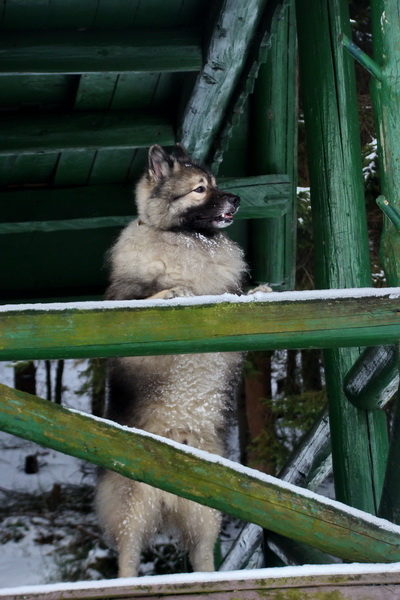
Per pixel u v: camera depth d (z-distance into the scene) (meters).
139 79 5.75
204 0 5.08
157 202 4.69
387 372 4.00
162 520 4.36
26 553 9.97
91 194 6.70
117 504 4.26
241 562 5.88
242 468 3.02
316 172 4.93
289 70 6.72
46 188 6.73
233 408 4.48
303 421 10.62
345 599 2.84
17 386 13.85
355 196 4.81
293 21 6.65
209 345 3.05
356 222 4.78
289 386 11.70
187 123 5.71
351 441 4.56
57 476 11.98
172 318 3.04
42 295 7.02
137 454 2.97
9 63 5.03
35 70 5.06
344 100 4.90
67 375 14.88
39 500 11.29
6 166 6.48
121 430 2.98
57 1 4.90
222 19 4.68
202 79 5.17
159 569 8.64
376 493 4.50
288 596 2.83
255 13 4.65
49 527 10.52
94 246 7.11
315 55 5.00
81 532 10.32
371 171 10.18
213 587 2.83
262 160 6.79
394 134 3.63
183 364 4.24
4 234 7.00
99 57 5.11
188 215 4.68
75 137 5.97
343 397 4.61
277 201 6.65
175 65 5.11
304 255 10.77
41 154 6.38
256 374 11.45
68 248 7.07
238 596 2.82
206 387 4.27
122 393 4.35
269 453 11.05
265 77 6.70
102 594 2.80
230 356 4.44
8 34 5.04
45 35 5.06
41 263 7.04
